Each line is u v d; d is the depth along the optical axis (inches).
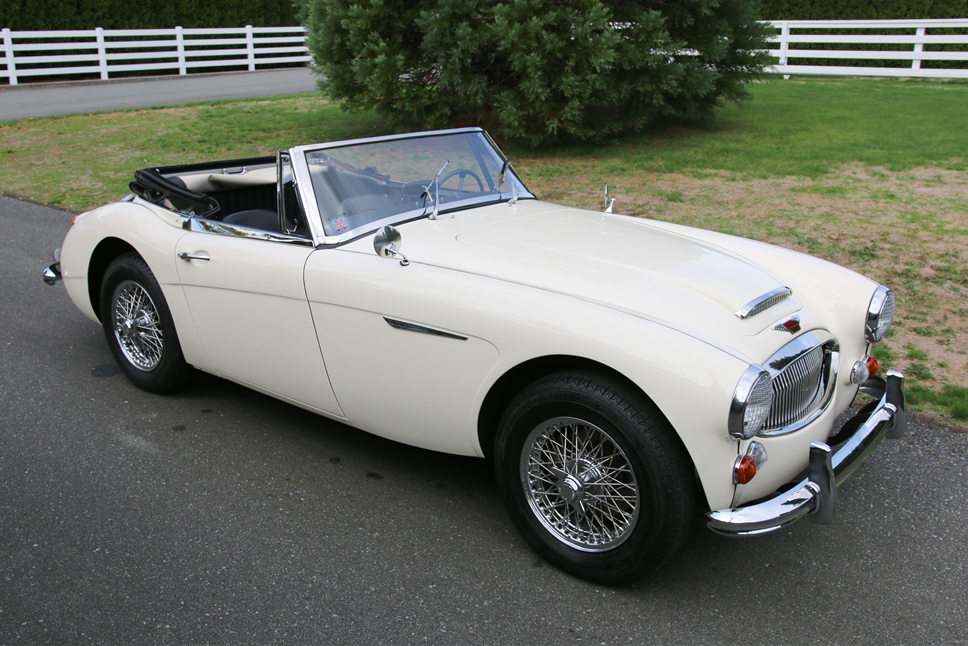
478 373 110.3
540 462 110.2
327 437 149.7
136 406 161.3
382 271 120.4
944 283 221.6
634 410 96.9
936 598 104.1
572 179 368.8
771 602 103.7
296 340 132.0
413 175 145.0
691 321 101.5
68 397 164.6
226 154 458.0
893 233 264.7
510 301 107.7
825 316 124.2
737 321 105.3
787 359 103.2
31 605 101.7
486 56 430.3
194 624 98.3
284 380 138.1
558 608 102.0
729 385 91.7
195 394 168.2
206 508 124.3
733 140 436.5
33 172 426.3
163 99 695.1
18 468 135.8
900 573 109.7
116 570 108.8
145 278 154.6
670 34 430.0
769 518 94.7
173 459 139.7
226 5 1036.5
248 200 190.5
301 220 133.1
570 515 110.3
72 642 95.1
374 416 127.3
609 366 97.6
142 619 99.2
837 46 849.5
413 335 115.5
